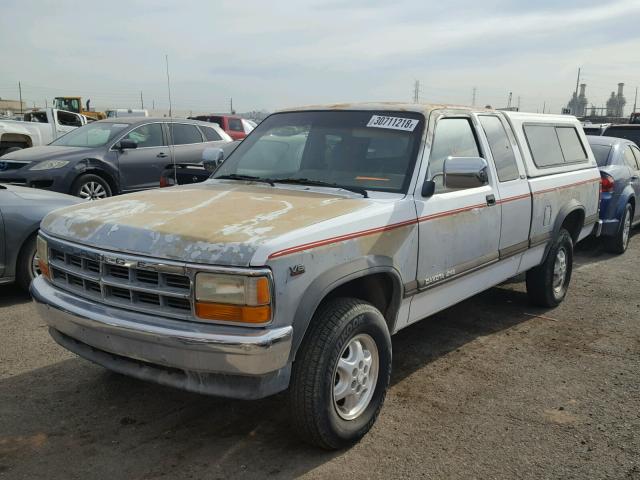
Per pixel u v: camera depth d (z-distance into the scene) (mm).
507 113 5523
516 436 3688
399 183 4047
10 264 5949
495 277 5133
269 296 2922
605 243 9133
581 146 6820
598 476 3279
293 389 3234
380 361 3654
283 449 3494
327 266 3254
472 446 3564
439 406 4070
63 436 3600
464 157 4301
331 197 3938
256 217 3350
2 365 4586
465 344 5258
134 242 3143
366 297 3836
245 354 2873
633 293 6969
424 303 4230
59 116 20531
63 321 3410
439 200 4188
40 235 3723
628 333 5582
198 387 3053
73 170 9750
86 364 4633
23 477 3176
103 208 3684
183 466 3305
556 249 6020
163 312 3066
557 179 5895
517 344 5266
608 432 3750
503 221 4953
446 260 4293
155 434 3641
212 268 2912
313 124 4707
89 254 3275
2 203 5906
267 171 4617
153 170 10969
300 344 3189
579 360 4918
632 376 4609
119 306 3193
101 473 3227
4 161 9695
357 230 3463
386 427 3771
